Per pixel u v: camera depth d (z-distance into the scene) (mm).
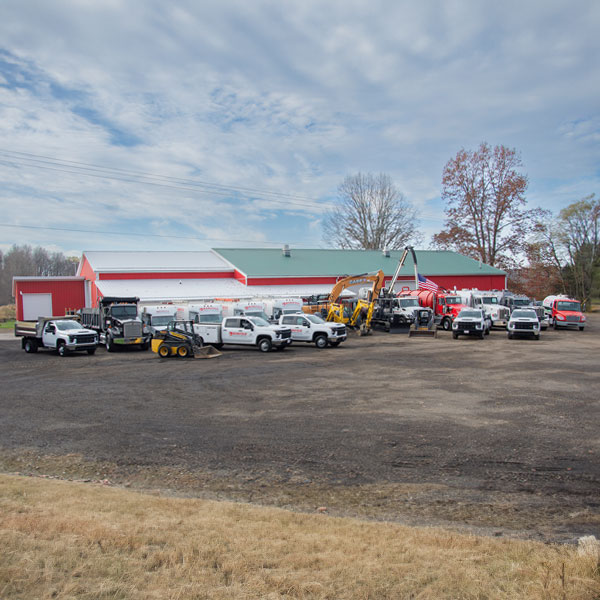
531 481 8242
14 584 4484
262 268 52125
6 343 35938
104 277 46250
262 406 13961
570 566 4859
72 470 9180
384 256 62969
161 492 8078
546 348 27062
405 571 4863
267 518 6527
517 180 65125
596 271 74000
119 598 4305
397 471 8836
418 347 28062
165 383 17906
